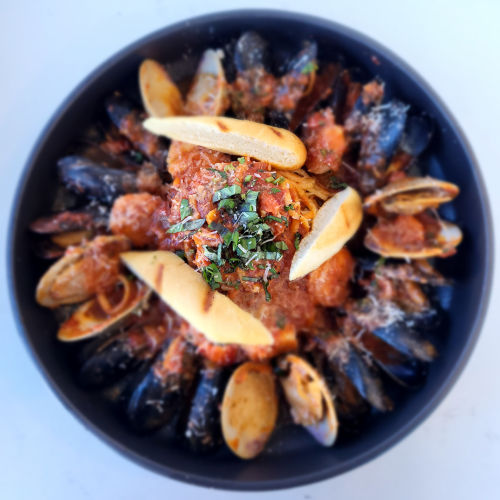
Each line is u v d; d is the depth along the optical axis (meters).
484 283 0.27
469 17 0.33
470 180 0.28
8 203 0.32
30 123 0.33
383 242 0.29
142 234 0.28
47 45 0.33
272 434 0.30
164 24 0.33
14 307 0.27
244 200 0.19
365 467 0.31
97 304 0.30
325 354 0.30
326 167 0.22
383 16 0.33
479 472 0.31
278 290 0.20
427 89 0.28
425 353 0.28
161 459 0.27
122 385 0.30
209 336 0.23
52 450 0.32
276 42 0.31
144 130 0.30
